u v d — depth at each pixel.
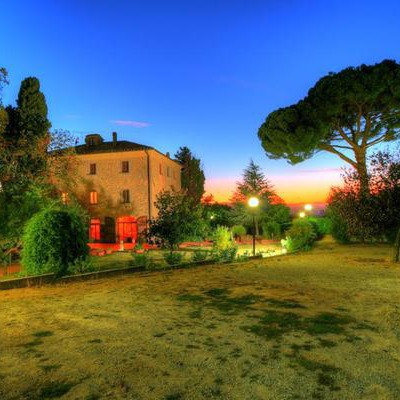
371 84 22.31
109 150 35.31
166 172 40.31
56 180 25.88
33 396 3.50
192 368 4.09
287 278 10.37
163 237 16.52
